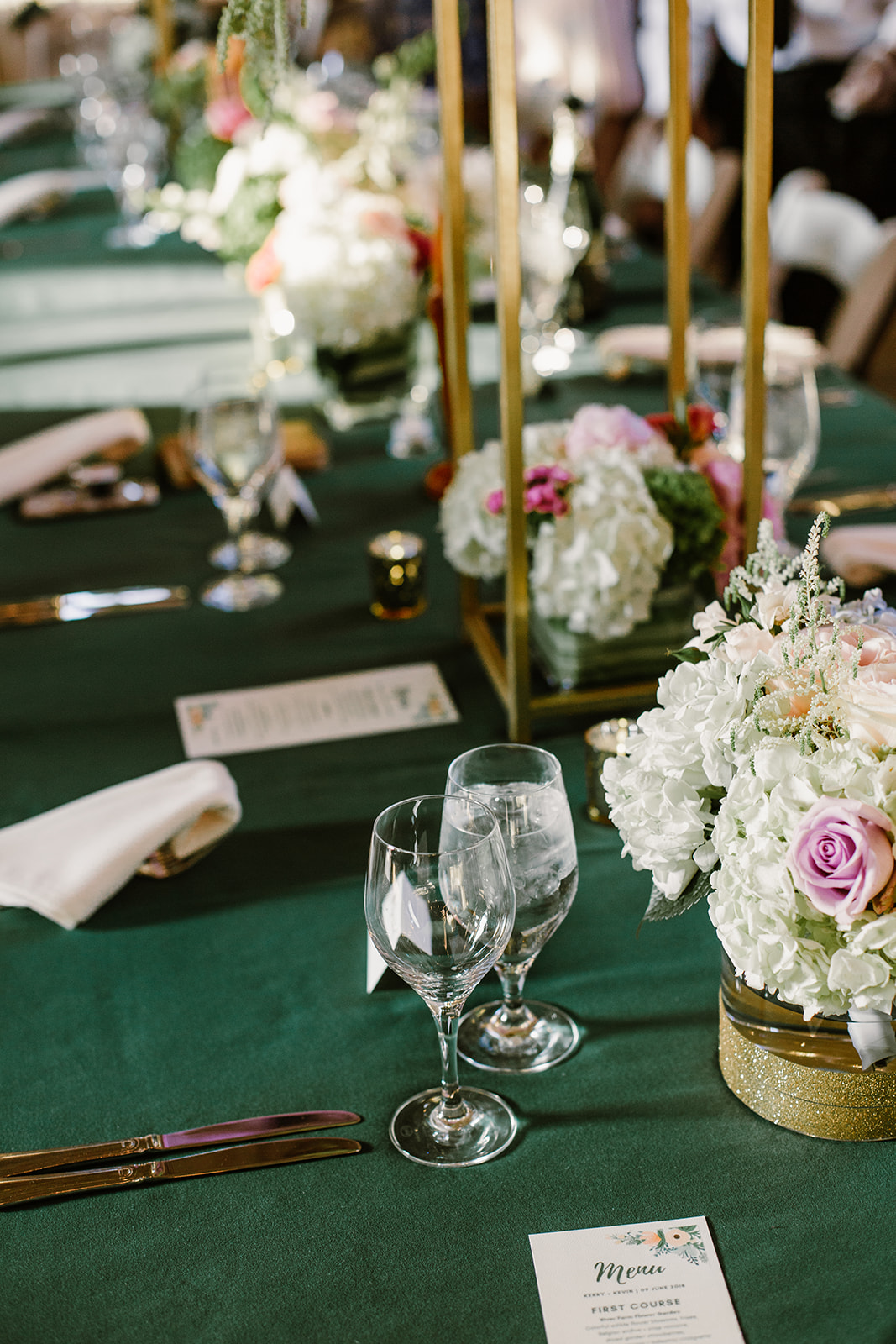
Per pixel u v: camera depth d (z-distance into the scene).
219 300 3.00
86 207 3.87
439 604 1.73
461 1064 0.96
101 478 2.07
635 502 1.28
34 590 1.81
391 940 0.82
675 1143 0.88
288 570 1.84
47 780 1.39
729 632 0.86
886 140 4.74
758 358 1.29
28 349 2.75
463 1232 0.82
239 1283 0.79
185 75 3.64
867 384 2.49
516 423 1.24
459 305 1.43
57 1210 0.85
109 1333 0.77
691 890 0.86
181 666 1.61
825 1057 0.84
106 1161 0.89
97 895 1.13
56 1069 0.98
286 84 2.26
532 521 1.32
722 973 0.91
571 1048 0.97
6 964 1.11
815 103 4.86
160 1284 0.80
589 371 2.47
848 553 1.66
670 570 1.34
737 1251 0.80
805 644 0.81
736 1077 0.90
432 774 1.37
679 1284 0.77
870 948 0.75
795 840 0.74
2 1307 0.78
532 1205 0.83
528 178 2.71
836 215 2.76
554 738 1.41
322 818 1.30
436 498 2.03
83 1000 1.06
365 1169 0.87
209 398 1.72
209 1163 0.88
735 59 5.02
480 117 5.20
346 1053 0.98
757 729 0.79
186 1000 1.06
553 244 2.64
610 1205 0.83
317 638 1.66
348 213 2.08
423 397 2.31
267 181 2.25
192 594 1.79
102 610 1.74
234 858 1.24
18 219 3.74
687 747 0.81
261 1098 0.94
